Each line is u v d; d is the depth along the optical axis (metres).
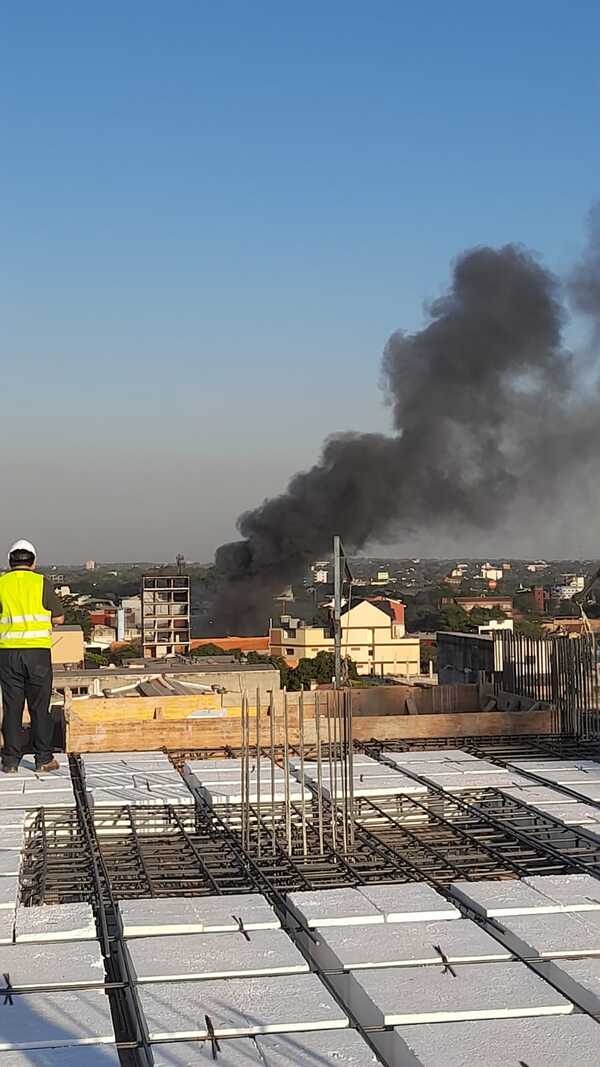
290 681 39.38
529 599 53.75
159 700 13.87
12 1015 4.90
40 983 5.23
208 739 12.53
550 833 8.62
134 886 7.40
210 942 5.75
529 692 14.30
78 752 12.26
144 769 10.84
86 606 76.81
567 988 5.27
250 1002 4.96
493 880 7.45
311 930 6.05
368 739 12.82
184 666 28.70
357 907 6.29
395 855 8.06
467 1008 4.85
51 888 7.29
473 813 9.20
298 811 9.35
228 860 8.07
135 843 8.43
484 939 5.73
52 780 10.16
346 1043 4.59
